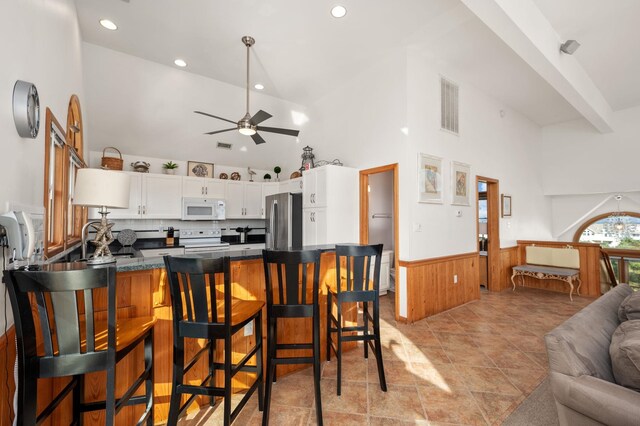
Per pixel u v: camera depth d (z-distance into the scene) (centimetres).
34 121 154
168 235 470
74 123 299
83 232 183
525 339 301
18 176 144
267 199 525
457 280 418
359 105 421
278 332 232
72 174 302
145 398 154
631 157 530
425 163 373
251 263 218
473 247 447
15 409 124
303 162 486
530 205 591
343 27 313
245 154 554
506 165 527
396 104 366
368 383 218
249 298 216
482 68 402
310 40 336
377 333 211
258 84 443
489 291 512
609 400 98
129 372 173
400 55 360
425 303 368
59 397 121
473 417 181
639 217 552
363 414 184
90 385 161
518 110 553
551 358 120
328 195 394
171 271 148
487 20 236
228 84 439
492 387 214
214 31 318
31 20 163
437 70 393
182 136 477
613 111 545
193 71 401
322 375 230
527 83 445
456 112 422
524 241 562
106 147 440
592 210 601
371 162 402
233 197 533
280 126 538
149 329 152
